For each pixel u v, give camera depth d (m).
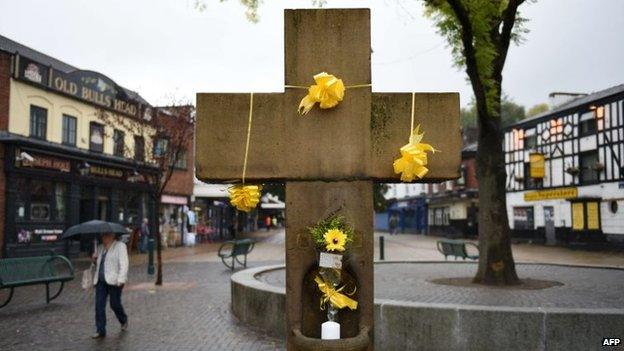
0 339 7.08
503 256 9.86
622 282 10.34
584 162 29.09
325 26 2.96
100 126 23.22
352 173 2.91
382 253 17.62
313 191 2.91
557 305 7.67
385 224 63.91
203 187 32.81
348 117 2.93
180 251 25.31
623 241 25.92
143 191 26.31
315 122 2.94
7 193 17.98
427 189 50.88
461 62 9.92
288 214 2.91
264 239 38.19
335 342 2.54
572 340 5.74
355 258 2.86
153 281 13.45
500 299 8.21
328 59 2.96
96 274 7.38
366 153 2.91
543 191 32.09
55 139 20.59
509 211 35.44
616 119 26.66
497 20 9.58
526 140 34.16
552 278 11.10
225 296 10.81
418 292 8.92
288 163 2.93
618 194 26.28
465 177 42.34
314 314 2.92
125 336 7.23
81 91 21.94
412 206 53.53
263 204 48.75
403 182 3.03
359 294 2.85
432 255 21.88
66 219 20.91
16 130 18.66
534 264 14.12
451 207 44.34
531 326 5.81
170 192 29.47
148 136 19.00
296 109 2.94
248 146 2.96
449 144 2.94
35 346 6.69
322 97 2.80
